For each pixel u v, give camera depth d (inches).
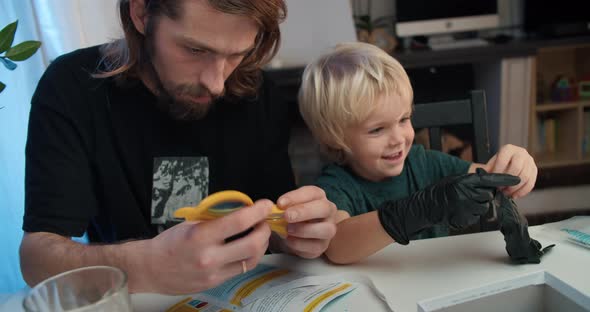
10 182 57.8
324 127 37.0
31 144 31.0
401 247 27.2
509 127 90.8
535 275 20.3
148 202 35.7
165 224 35.8
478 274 23.3
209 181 36.8
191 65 27.2
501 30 104.8
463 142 90.7
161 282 21.1
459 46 89.0
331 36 86.4
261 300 22.4
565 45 87.3
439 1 95.3
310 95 37.6
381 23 103.1
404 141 35.8
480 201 22.8
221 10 23.3
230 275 21.1
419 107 41.9
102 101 33.6
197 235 19.9
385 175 37.9
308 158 85.1
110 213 35.2
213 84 27.7
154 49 28.6
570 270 22.6
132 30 30.6
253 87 37.6
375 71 34.3
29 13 59.2
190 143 36.1
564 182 90.0
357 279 23.9
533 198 86.8
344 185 37.6
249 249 20.4
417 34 97.0
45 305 17.1
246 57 33.6
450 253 25.8
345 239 26.0
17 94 57.2
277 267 26.4
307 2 84.4
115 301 16.5
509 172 30.6
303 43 86.3
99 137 33.5
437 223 24.0
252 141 38.7
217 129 37.0
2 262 58.2
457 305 19.0
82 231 30.1
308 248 25.4
